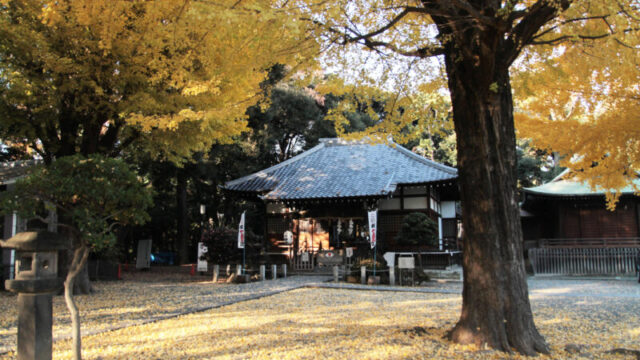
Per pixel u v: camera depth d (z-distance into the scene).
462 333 5.87
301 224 20.94
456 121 6.21
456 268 20.42
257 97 7.69
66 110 10.71
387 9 6.07
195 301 10.38
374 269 14.92
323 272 18.73
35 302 4.36
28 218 5.14
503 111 5.94
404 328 6.88
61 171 4.95
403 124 8.43
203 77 9.10
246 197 22.02
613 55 6.09
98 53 9.20
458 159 6.19
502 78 5.89
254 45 5.80
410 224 16.12
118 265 17.67
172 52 8.52
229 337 6.34
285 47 6.18
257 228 31.28
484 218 5.81
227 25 4.76
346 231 19.78
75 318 4.51
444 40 6.05
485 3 5.58
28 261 4.45
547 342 6.17
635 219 19.81
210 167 23.58
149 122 7.96
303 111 26.88
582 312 8.86
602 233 20.23
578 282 16.28
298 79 7.22
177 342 6.04
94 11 8.21
